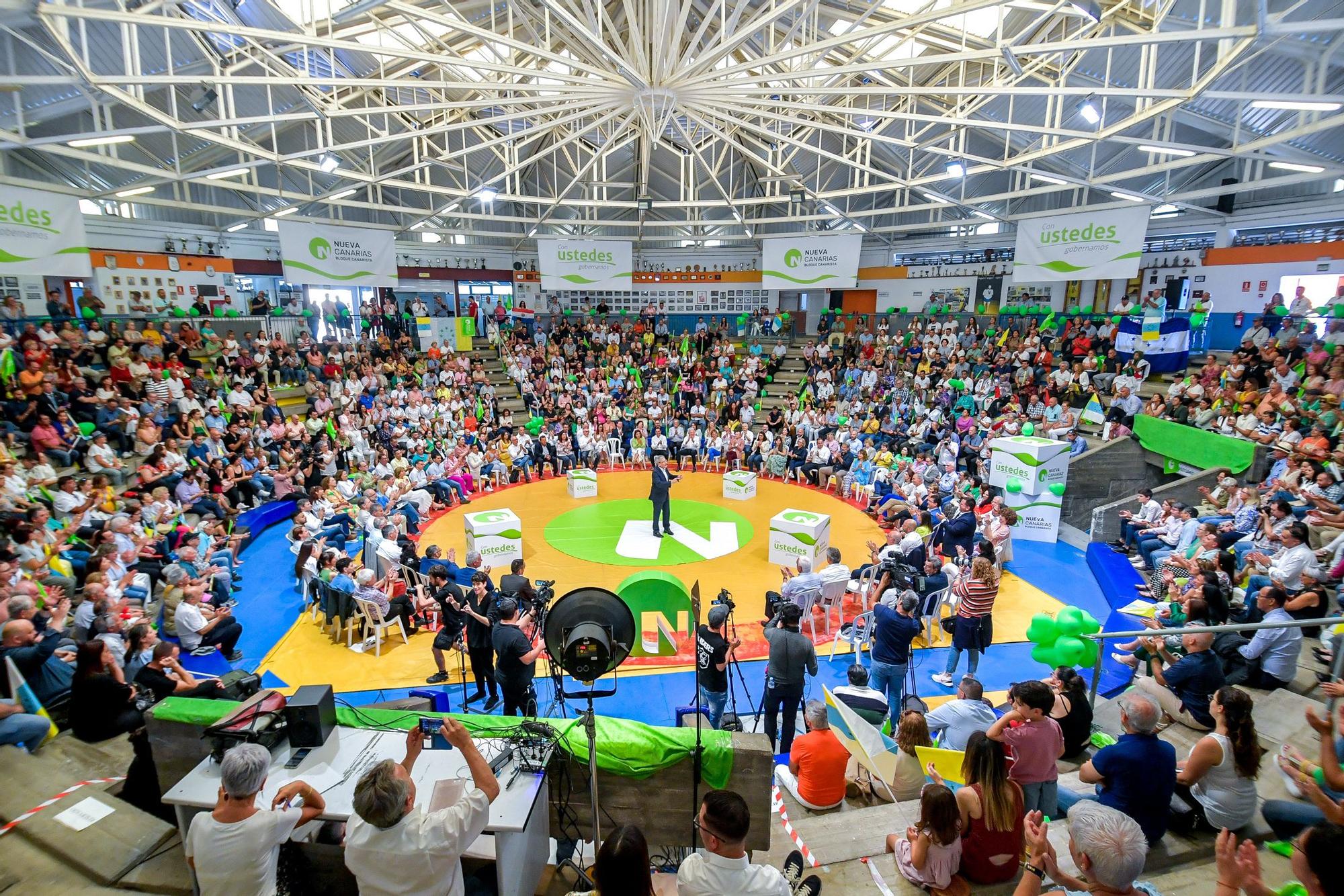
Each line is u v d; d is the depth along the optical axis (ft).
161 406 50.85
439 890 9.95
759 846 14.47
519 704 20.80
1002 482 47.19
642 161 81.30
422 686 27.37
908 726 16.84
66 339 51.83
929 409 65.41
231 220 73.15
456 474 58.49
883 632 23.16
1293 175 55.06
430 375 78.43
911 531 33.17
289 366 68.18
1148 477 52.90
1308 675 21.68
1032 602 35.70
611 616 12.96
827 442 64.03
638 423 73.15
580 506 55.83
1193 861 13.85
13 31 34.14
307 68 48.03
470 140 75.66
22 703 19.24
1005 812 12.07
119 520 33.04
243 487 48.98
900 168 75.36
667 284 108.99
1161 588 31.96
